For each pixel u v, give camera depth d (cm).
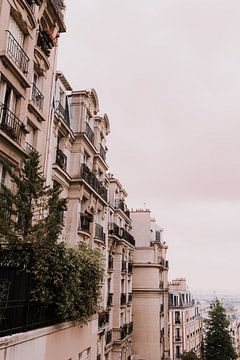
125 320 3762
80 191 2322
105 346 2959
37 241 1191
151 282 4678
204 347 5319
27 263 1159
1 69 1376
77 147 2400
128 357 3803
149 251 4791
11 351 884
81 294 1345
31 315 1090
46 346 1098
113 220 3772
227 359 5025
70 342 1318
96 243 2741
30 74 1620
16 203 1209
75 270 1294
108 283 3388
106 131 3184
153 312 4591
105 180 3209
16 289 1136
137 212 5012
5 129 1381
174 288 7831
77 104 2506
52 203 1277
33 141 1761
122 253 3756
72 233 2239
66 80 2328
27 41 1623
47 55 1873
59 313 1214
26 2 1579
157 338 4503
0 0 1402
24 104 1547
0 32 1384
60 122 2134
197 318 8388
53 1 1898
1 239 1192
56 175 2058
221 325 5184
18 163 1459
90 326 1589
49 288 1191
